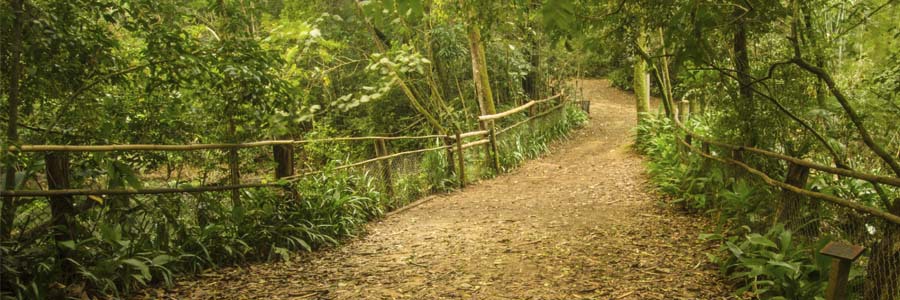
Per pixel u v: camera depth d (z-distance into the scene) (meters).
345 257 4.72
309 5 5.65
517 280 3.88
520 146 10.66
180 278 4.00
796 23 3.77
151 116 4.45
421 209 6.93
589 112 17.42
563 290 3.63
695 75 5.11
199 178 4.70
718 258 3.92
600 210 6.23
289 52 4.52
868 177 2.89
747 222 4.27
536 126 11.92
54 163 3.43
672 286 3.61
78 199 3.63
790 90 4.39
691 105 9.89
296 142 5.29
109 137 4.22
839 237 3.20
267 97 4.38
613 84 22.59
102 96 4.17
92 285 3.44
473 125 11.45
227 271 4.25
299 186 5.45
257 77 4.11
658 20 3.38
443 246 4.93
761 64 4.64
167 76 4.21
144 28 4.09
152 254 3.82
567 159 10.84
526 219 5.96
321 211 5.31
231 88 4.35
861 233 3.05
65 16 3.71
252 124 4.65
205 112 4.66
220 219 4.49
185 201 4.34
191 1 4.67
